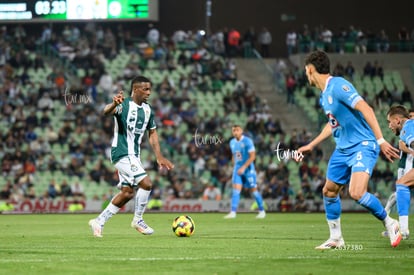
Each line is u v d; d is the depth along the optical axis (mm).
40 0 98375
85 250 26594
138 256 24359
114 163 33562
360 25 110875
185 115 89375
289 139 89062
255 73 101812
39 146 84188
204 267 21250
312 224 47688
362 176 25094
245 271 20422
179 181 81125
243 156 57969
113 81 96375
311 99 96000
